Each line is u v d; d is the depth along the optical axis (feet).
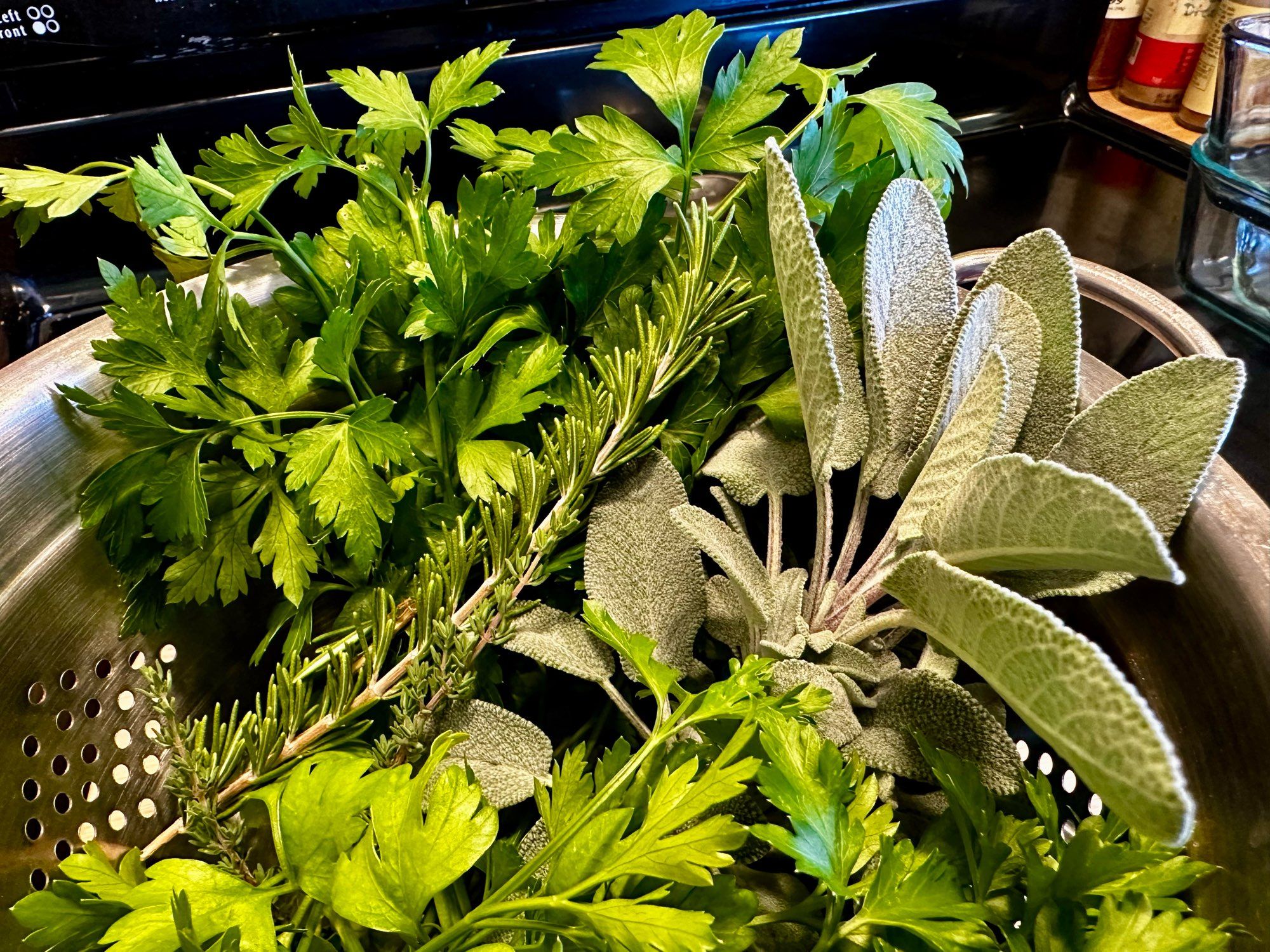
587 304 1.37
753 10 2.14
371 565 1.23
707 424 1.36
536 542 1.15
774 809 1.12
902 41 2.29
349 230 1.40
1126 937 0.86
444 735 0.92
